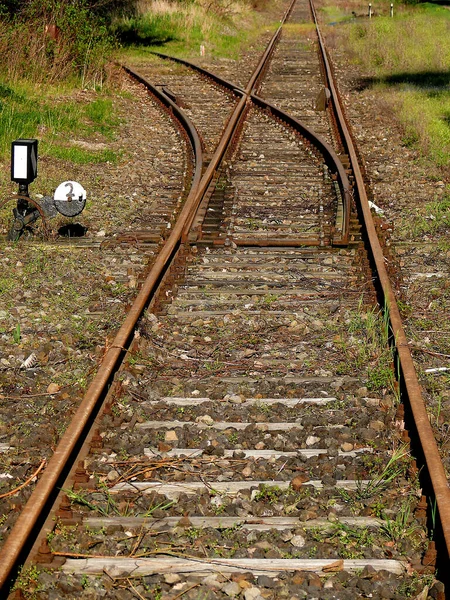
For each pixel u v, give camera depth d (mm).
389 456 5855
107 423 6273
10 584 4449
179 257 10164
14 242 11023
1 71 21531
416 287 9320
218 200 13062
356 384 7023
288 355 7641
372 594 4531
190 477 5695
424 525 5094
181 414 6562
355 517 5207
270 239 10961
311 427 6328
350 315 8461
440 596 4453
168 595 4539
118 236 11227
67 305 8922
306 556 4848
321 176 14562
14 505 5324
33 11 22781
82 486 5492
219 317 8508
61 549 4867
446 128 18438
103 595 4535
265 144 17453
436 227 11680
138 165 15789
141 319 8156
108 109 20766
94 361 7500
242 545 4957
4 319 8484
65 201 11117
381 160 16188
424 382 7082
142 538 4996
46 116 18453
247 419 6457
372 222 10898
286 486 5551
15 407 6719
